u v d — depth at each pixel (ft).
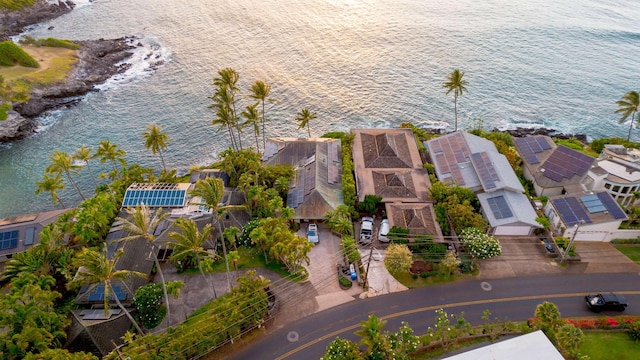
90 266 192.13
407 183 302.04
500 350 179.52
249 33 640.99
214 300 236.84
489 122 440.86
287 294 240.12
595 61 553.23
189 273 256.52
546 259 257.75
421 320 223.92
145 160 395.34
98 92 499.51
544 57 563.89
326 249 268.82
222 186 222.28
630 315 223.71
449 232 272.92
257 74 529.86
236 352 211.41
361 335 189.98
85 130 437.58
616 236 265.75
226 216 283.18
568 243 261.85
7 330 217.97
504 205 277.64
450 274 248.73
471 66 543.80
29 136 430.61
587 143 400.06
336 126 437.58
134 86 511.40
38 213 321.32
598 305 223.30
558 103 470.39
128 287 236.84
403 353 190.49
